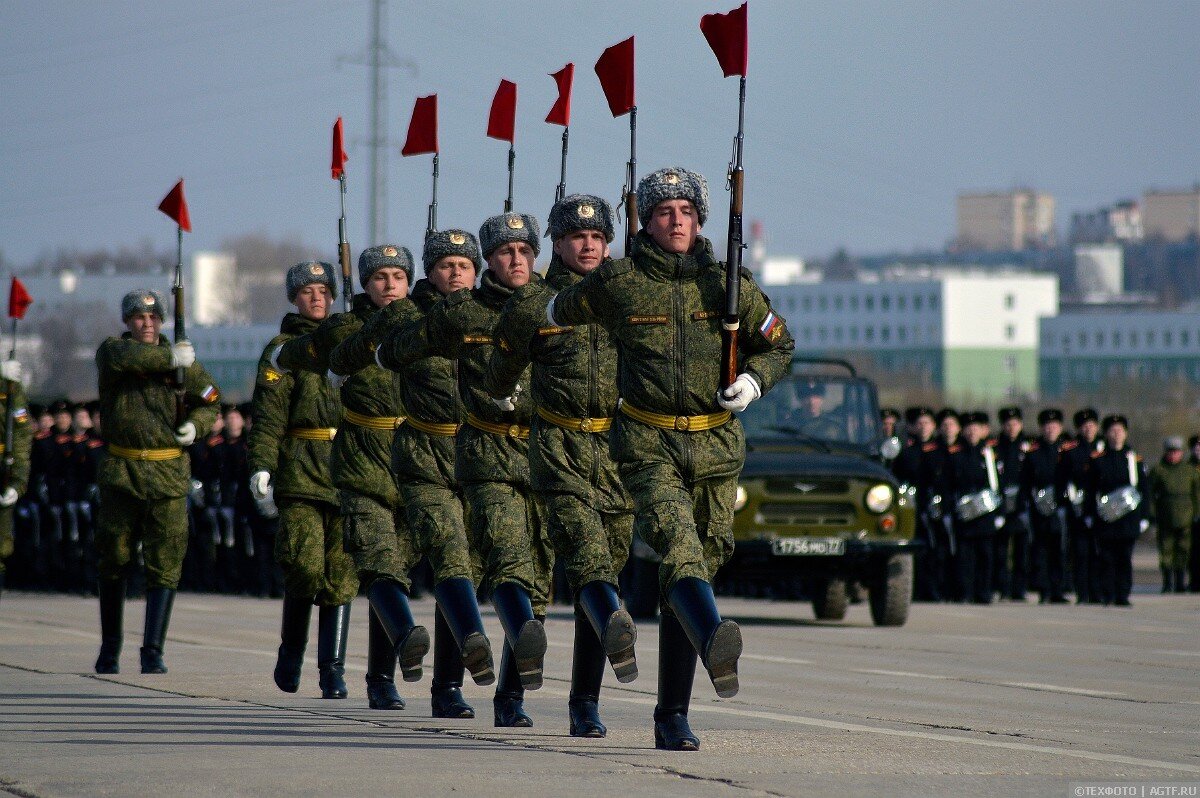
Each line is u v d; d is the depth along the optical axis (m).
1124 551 53.00
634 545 44.28
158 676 27.89
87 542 59.09
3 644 34.00
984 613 48.16
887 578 42.12
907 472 55.72
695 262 18.55
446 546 21.52
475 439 20.91
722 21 19.19
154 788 16.50
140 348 27.89
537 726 21.48
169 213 28.67
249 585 58.69
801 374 46.59
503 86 25.30
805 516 42.44
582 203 20.09
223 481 59.56
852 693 27.11
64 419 61.81
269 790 16.36
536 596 21.14
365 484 23.14
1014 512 55.78
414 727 21.20
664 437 18.50
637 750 19.12
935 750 19.67
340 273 26.55
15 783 16.83
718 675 17.66
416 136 25.58
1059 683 28.89
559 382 19.62
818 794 16.34
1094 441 54.25
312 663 30.33
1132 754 20.02
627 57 21.89
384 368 22.66
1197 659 33.38
